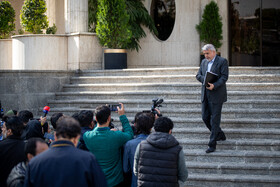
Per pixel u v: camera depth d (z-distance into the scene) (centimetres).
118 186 430
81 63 1055
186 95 816
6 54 1192
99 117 424
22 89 905
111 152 425
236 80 838
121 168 438
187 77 871
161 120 392
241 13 1266
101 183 282
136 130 474
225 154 646
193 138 716
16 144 376
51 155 280
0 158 367
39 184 274
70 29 1084
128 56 1270
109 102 842
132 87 880
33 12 1081
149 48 1268
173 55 1256
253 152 649
